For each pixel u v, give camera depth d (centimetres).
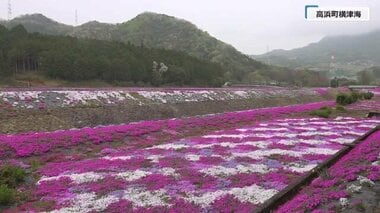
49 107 4481
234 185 1881
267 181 1919
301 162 2325
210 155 2523
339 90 11850
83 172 2159
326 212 1280
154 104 5750
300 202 1444
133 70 10069
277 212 1398
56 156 2641
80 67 9000
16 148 2661
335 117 4647
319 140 3019
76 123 4334
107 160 2434
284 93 9362
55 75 8894
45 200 1736
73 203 1678
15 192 1825
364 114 4859
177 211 1546
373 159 1950
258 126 3853
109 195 1772
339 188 1539
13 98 4434
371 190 1484
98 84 9138
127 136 3309
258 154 2534
